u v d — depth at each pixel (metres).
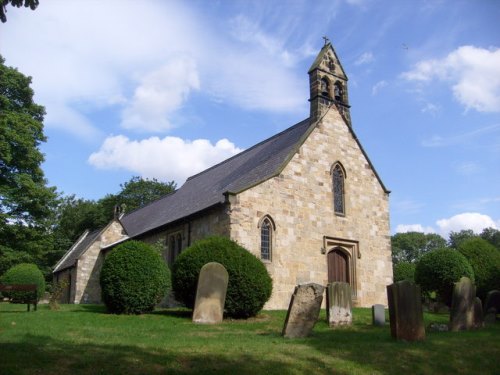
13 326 13.48
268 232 22.00
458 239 86.44
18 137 32.34
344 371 9.93
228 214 21.08
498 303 18.47
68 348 10.08
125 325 15.17
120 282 18.11
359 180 26.27
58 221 60.16
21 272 27.14
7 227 33.47
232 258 17.91
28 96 35.31
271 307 20.84
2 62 34.44
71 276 37.69
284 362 10.01
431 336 13.88
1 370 8.11
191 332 13.89
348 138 26.41
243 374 9.12
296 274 22.16
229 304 17.42
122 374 8.59
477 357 11.56
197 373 8.96
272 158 25.62
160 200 40.56
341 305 16.78
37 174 34.78
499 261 23.84
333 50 27.39
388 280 25.91
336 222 24.45
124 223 42.81
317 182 24.19
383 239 26.42
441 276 22.88
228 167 31.92
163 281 19.02
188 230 25.34
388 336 13.71
